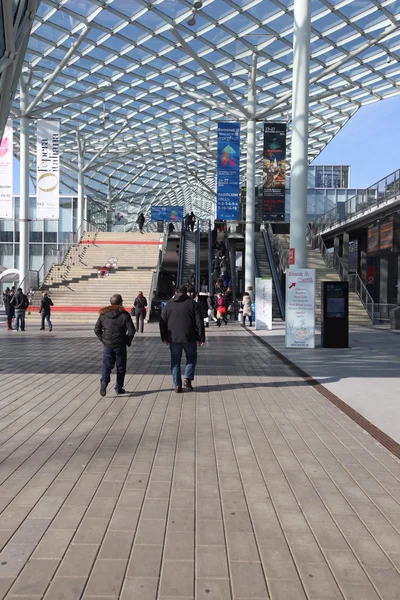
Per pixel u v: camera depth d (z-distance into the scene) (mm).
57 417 6477
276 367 11016
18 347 14547
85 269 30859
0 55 11828
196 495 3980
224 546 3172
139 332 20062
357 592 2691
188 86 33812
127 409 6941
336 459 4883
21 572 2848
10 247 44594
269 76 31609
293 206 15750
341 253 42344
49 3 23094
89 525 3447
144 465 4676
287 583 2770
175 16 25078
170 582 2764
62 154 47969
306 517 3604
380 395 7984
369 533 3369
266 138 24094
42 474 4434
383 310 26641
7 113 13930
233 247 41969
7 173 22625
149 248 34156
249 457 4930
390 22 24547
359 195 31344
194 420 6352
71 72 31266
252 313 25266
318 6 24000
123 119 39969
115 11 24250
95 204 48656
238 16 24969
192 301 8250
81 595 2631
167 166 56000
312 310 14648
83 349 14133
